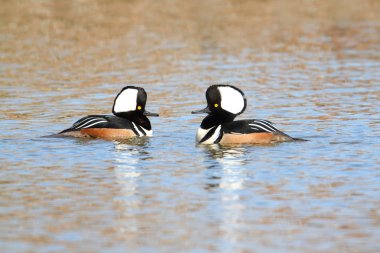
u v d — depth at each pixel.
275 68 26.12
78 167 14.57
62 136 17.19
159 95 22.28
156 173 14.09
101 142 16.81
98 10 37.91
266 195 12.57
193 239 10.52
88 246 10.29
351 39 31.52
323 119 19.00
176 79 24.44
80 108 20.69
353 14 37.66
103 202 12.24
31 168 14.48
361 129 17.80
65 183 13.42
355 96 21.77
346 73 25.25
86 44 30.25
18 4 39.38
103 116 17.45
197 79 24.44
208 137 16.61
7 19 35.41
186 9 38.69
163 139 17.20
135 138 17.23
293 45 30.34
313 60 27.52
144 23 34.72
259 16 37.03
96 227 11.03
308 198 12.39
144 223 11.19
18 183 13.43
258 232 10.80
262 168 14.37
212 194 12.64
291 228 10.95
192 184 13.28
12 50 29.17
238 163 14.79
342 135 17.17
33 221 11.32
